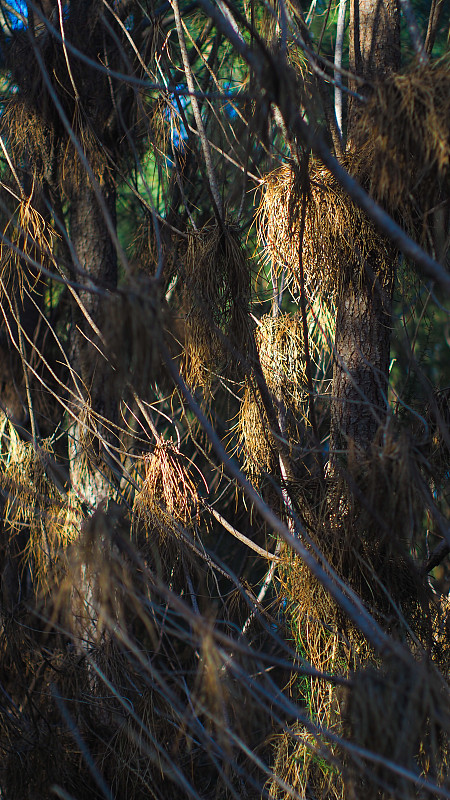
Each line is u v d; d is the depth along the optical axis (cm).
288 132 278
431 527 327
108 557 213
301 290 322
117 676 364
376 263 358
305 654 349
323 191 340
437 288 285
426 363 396
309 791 327
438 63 241
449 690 227
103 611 211
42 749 383
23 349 426
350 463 275
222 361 361
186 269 354
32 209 400
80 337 529
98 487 442
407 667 206
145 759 362
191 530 386
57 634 425
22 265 455
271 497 370
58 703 371
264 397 354
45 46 425
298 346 410
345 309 374
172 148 398
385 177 248
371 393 367
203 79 497
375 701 201
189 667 393
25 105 427
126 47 475
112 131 493
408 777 189
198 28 564
